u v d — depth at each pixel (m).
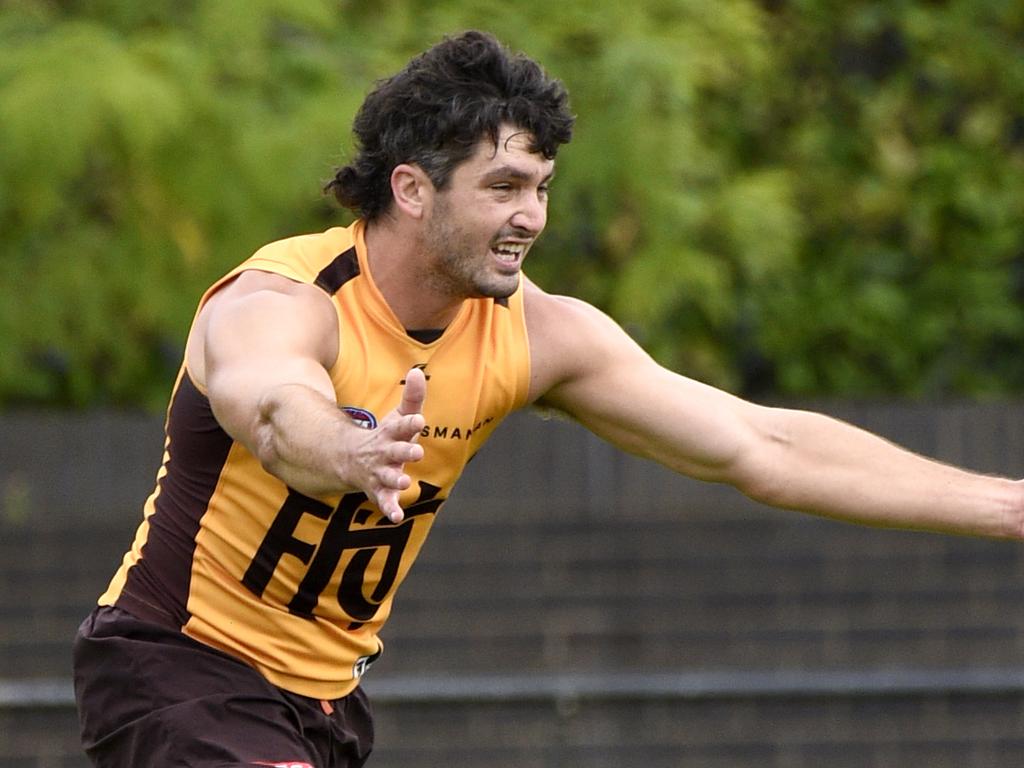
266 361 9.88
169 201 23.66
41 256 24.88
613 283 27.12
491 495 25.59
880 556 25.22
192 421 10.98
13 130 21.89
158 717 11.14
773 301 31.33
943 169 31.70
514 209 10.34
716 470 11.55
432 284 10.58
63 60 22.19
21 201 22.95
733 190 27.16
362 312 10.61
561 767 23.97
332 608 11.38
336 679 11.69
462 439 11.02
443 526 25.27
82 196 25.06
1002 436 25.89
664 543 25.30
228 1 23.27
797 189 31.47
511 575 25.19
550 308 11.38
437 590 25.14
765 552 25.25
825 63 31.80
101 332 25.14
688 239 26.34
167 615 11.38
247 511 10.99
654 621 25.14
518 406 11.34
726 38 26.84
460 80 10.27
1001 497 11.50
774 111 31.58
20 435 25.66
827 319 31.48
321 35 25.06
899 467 11.59
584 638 25.11
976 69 31.75
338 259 10.67
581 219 26.72
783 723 24.17
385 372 10.62
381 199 10.61
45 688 23.64
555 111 10.38
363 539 11.13
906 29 31.36
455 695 23.78
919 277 32.31
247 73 23.56
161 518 11.41
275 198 23.11
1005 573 25.11
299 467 9.15
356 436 8.86
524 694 23.83
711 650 25.12
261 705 11.23
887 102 31.62
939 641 25.03
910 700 24.19
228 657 11.32
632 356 11.54
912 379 31.88
